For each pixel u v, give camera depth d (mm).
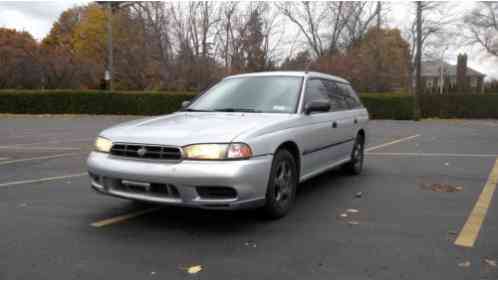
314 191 5930
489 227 4320
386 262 3408
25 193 5742
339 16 38781
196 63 33688
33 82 36844
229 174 3742
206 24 34500
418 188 6133
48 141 12484
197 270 3248
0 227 4281
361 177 6984
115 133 4316
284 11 37812
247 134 3986
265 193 4152
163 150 3943
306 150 5020
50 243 3826
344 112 6363
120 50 35469
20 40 41531
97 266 3324
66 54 41406
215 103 5320
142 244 3801
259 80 5555
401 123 22672
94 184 4402
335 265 3350
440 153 9984
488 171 7535
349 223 4426
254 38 34312
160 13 34344
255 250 3658
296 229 4219
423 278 3115
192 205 3828
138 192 4062
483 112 28062
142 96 27703
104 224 4371
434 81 64500
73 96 27969
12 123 20594
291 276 3150
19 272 3209
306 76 5543
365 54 33125
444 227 4309
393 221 4504
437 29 33812
